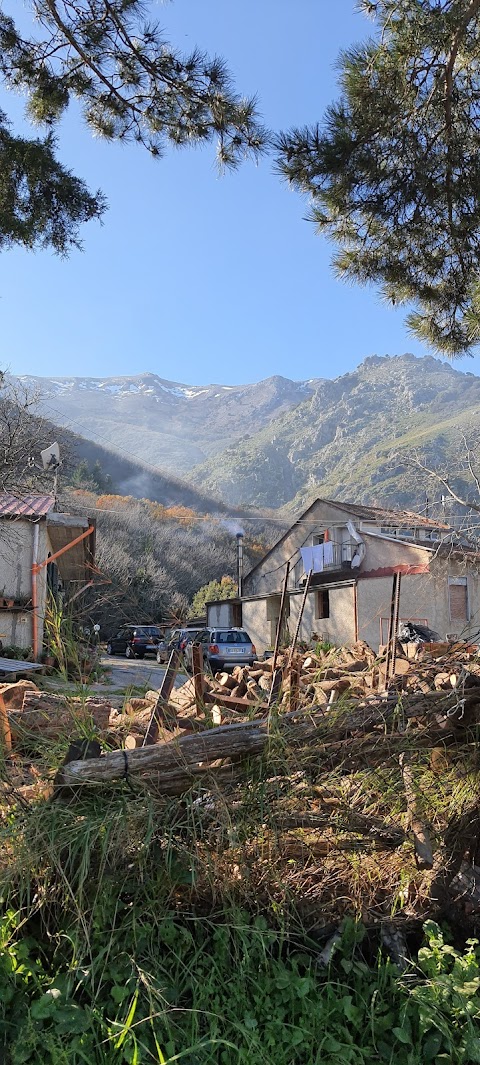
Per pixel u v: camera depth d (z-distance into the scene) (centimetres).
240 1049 255
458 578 2405
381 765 346
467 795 356
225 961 291
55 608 409
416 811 346
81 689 368
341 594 2712
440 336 736
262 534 6222
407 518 2498
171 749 305
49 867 288
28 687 427
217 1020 269
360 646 581
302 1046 266
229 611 3700
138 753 300
